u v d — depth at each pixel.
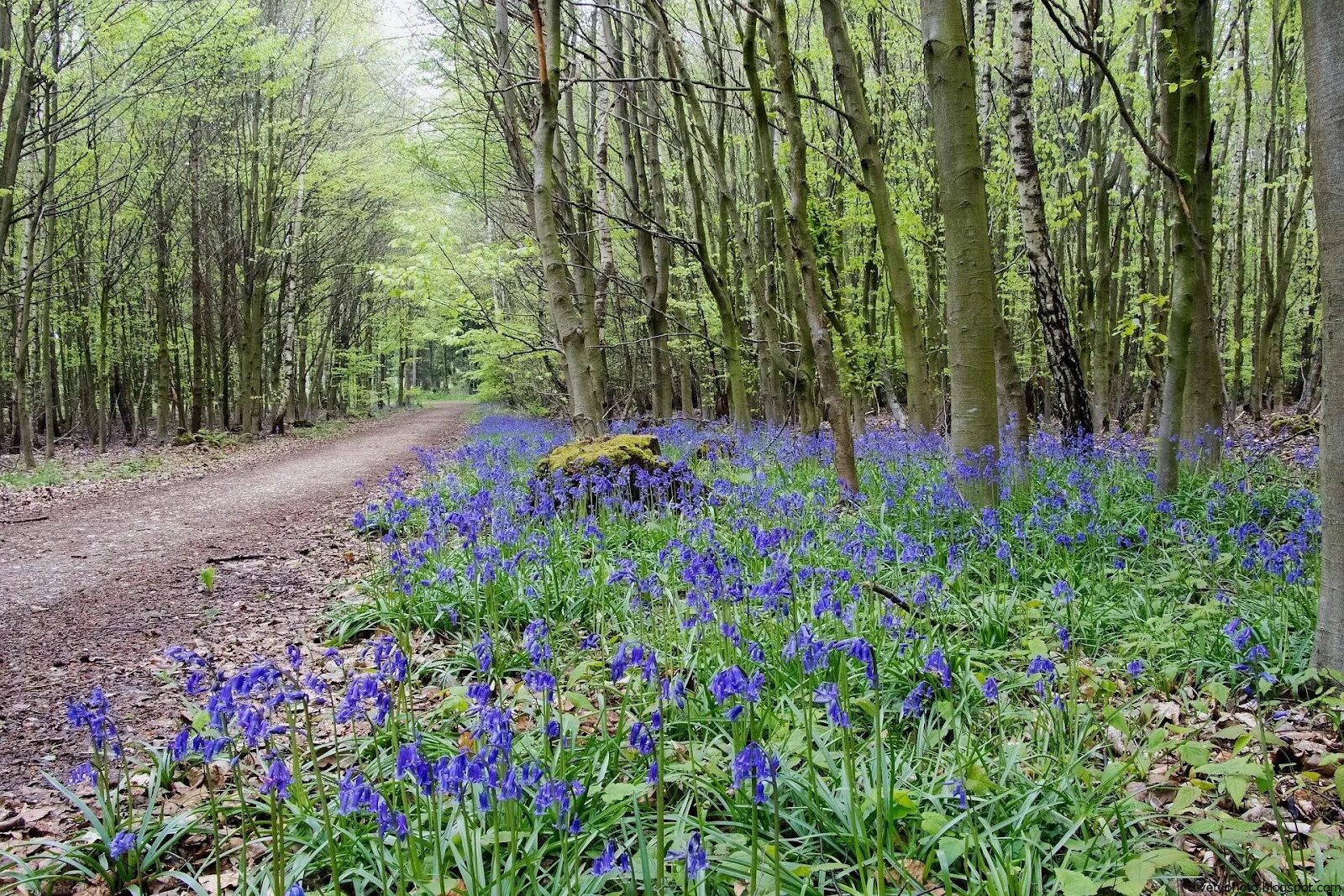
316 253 29.66
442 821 3.16
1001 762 3.39
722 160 14.54
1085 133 16.64
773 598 4.21
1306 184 15.92
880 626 4.45
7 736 4.55
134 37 16.55
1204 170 8.28
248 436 26.78
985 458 7.34
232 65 20.75
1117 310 19.92
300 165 25.62
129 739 4.46
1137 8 11.93
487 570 5.14
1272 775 2.72
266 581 7.90
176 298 27.92
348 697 3.14
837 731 3.49
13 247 22.31
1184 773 3.54
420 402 62.47
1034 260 12.00
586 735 3.80
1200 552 6.10
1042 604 5.16
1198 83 8.32
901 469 9.73
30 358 30.02
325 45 25.00
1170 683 4.38
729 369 15.35
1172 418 8.20
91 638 6.28
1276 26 15.29
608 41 16.06
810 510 6.83
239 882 2.68
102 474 17.64
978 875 2.68
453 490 10.55
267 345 33.81
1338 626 4.01
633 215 17.41
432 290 13.32
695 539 5.99
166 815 3.50
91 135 18.94
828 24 8.95
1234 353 18.03
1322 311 4.01
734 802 3.13
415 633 5.76
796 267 11.84
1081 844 2.85
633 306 22.41
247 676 2.80
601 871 2.30
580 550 6.75
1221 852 2.97
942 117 7.43
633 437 9.53
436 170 17.67
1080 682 4.28
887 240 9.94
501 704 3.79
